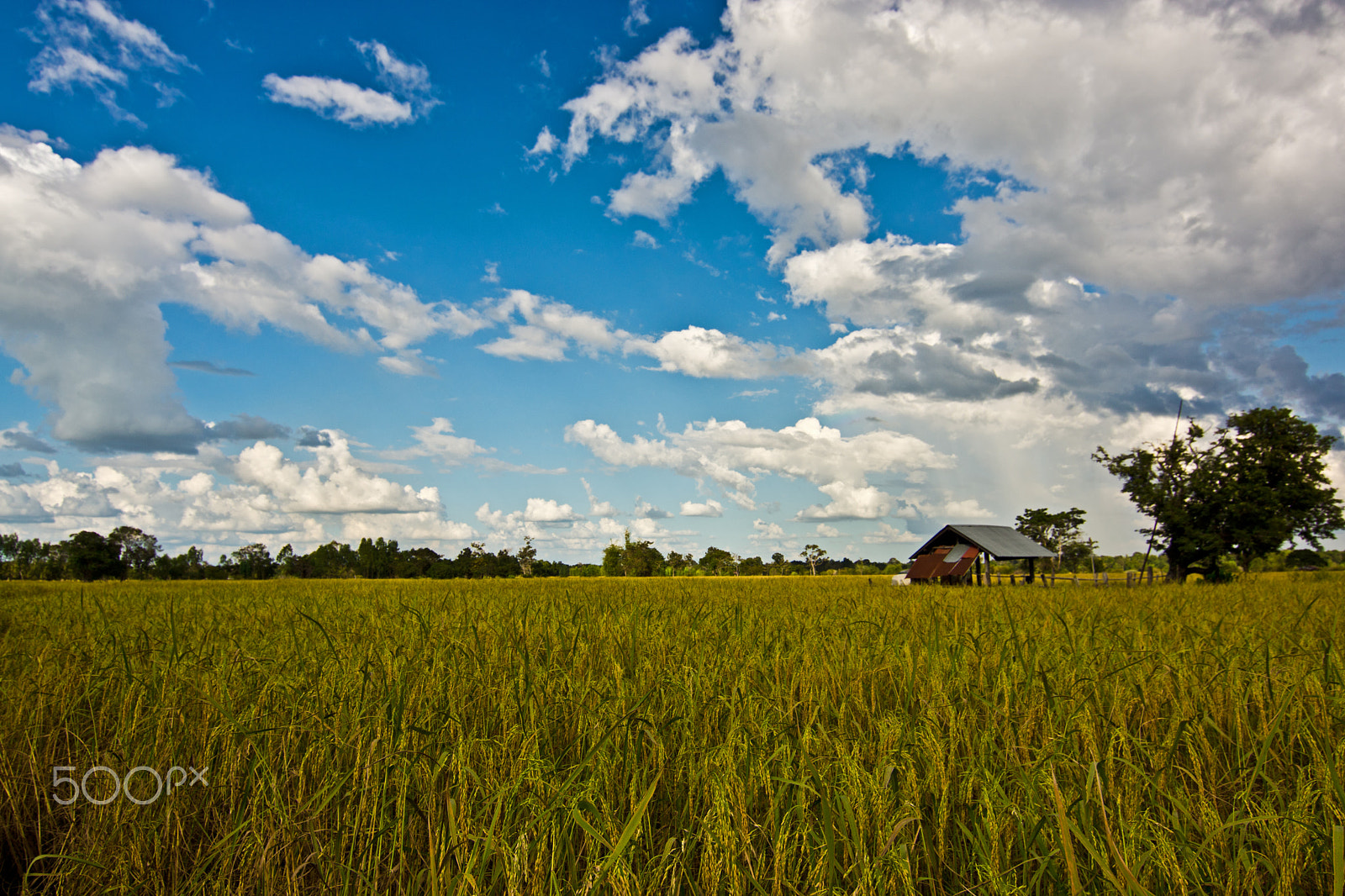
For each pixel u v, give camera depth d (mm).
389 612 9859
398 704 3945
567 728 4211
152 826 3162
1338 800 3125
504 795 2988
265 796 3311
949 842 3238
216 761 3719
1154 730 4160
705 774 3293
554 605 10711
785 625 8227
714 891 2637
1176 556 38562
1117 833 3033
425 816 3285
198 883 2955
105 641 6188
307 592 19703
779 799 3092
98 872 3053
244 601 14156
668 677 4832
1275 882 2768
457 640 6324
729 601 12922
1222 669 5273
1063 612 9492
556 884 2586
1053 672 5215
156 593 20141
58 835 3588
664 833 3340
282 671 4883
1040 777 3238
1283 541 35312
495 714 4258
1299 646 6035
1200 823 3033
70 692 4633
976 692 4621
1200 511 36656
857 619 8914
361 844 3133
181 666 4926
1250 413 37062
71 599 15719
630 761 3584
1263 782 3818
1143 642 6680
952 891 2938
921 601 12703
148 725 3953
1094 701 4477
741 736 3631
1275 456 35844
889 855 2621
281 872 3096
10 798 3514
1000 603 12156
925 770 3490
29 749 3992
